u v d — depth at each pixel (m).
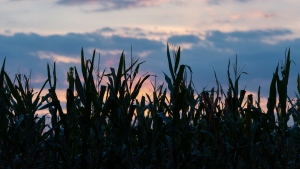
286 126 4.73
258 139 4.71
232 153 4.71
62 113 4.45
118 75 4.43
